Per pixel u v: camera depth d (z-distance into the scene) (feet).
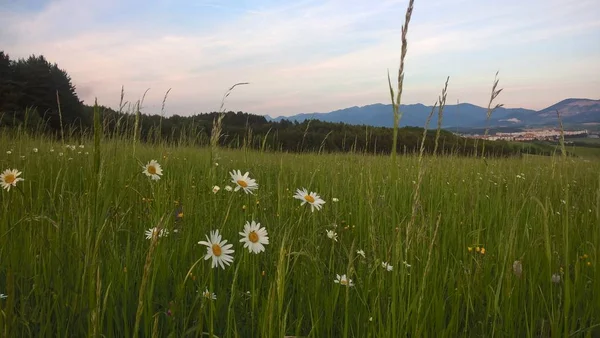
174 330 6.29
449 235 11.05
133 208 10.37
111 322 6.31
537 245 9.43
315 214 10.54
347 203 13.88
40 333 5.97
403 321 5.91
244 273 8.20
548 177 15.78
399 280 6.75
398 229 6.13
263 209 11.10
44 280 7.21
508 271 7.09
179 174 16.79
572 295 7.73
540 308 7.88
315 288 7.76
